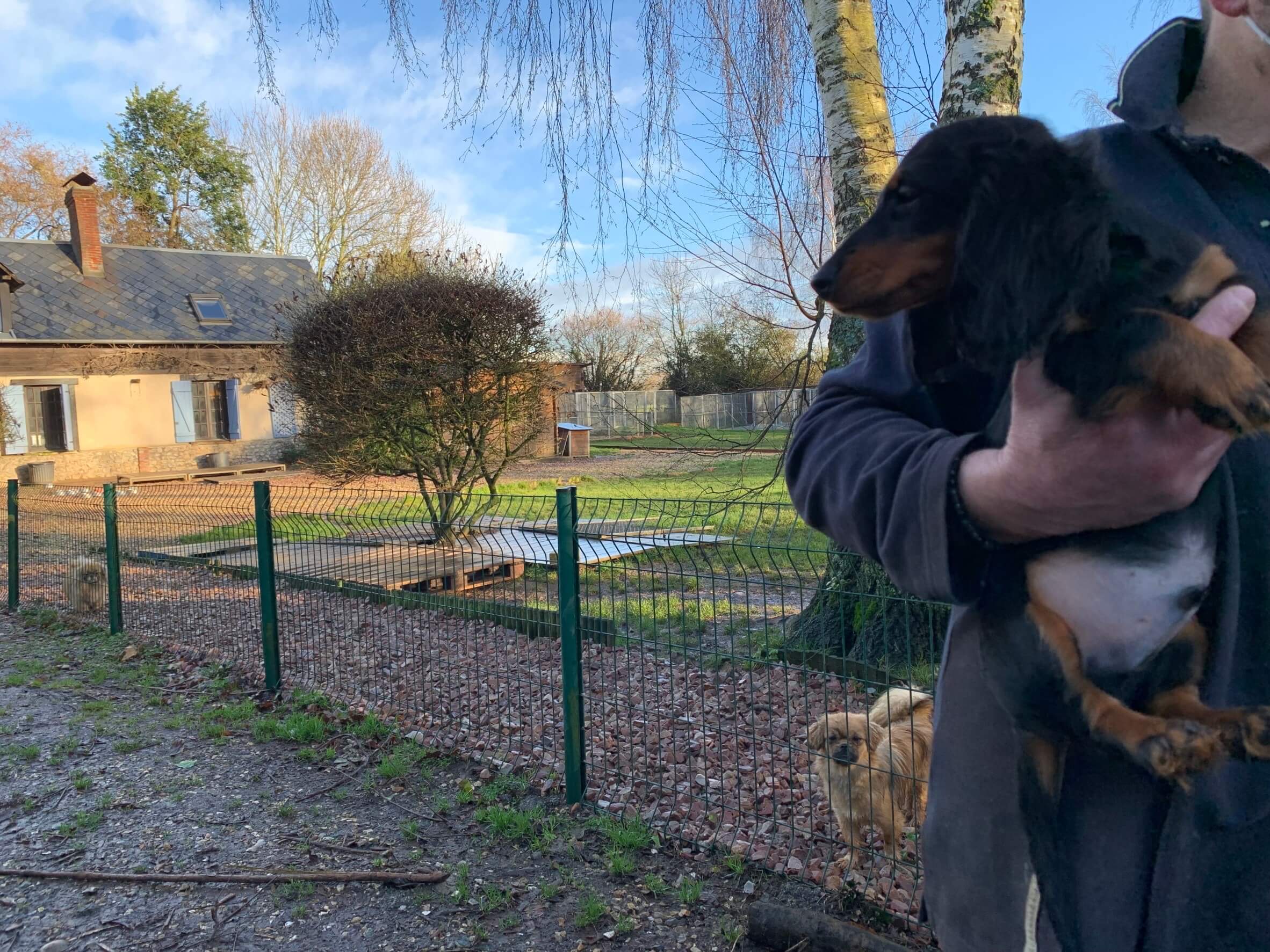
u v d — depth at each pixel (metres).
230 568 7.87
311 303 12.47
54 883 3.70
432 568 7.07
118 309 24.64
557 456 27.02
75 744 5.14
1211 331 0.78
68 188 24.98
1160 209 1.09
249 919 3.41
